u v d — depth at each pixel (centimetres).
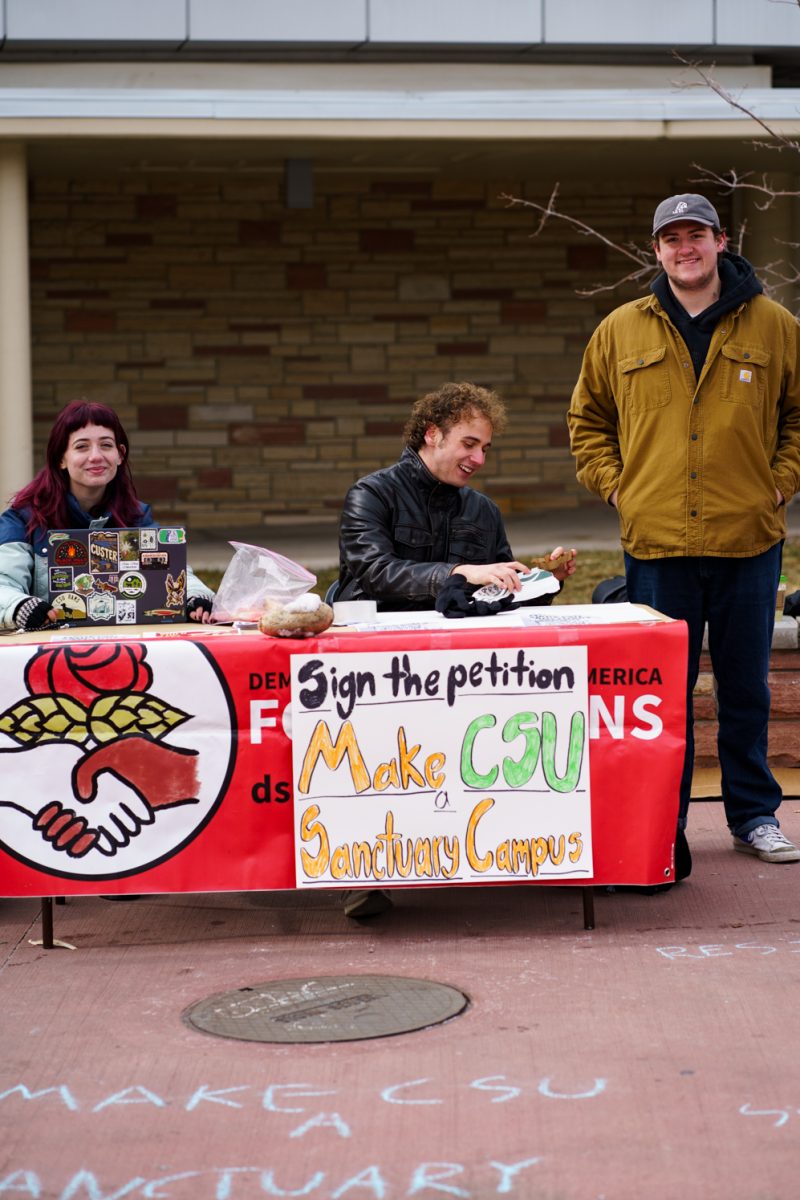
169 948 461
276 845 448
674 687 446
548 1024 390
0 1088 358
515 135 1180
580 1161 316
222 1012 405
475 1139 326
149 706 445
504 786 445
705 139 1199
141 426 1505
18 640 455
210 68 1258
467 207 1532
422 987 420
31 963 450
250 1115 341
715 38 1250
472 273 1541
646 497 511
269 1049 378
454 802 445
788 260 1455
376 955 450
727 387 502
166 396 1507
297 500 1539
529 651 443
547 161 1357
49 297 1480
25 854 448
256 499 1530
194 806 447
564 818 446
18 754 446
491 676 443
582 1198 301
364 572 504
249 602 497
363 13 1221
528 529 1369
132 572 494
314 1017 399
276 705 445
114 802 447
